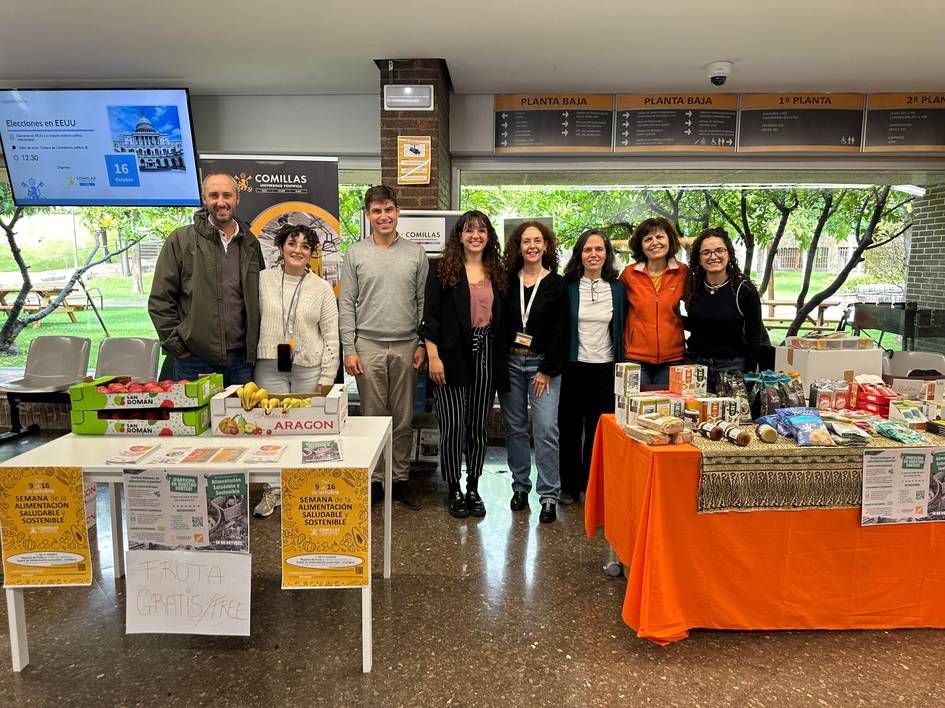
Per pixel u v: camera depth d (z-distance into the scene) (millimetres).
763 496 1978
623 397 2307
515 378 3096
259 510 3092
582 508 3258
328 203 3863
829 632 2080
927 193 4719
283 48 3666
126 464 1784
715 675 1865
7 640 2035
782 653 1973
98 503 3283
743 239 4902
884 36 3361
